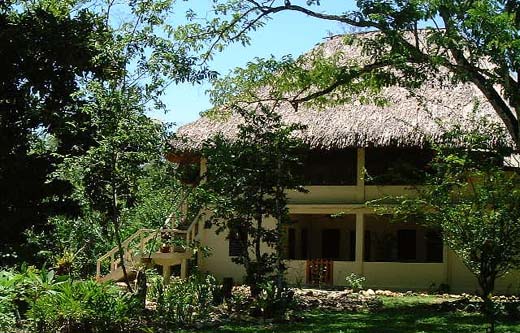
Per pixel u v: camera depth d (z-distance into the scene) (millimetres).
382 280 21609
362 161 21875
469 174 14859
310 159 23516
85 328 10859
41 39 16047
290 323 12742
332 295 18406
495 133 16203
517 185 14422
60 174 15492
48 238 20750
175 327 11992
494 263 14242
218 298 14578
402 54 15016
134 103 13594
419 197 16578
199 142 21094
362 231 21969
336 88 18484
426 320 13312
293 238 26281
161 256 19391
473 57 14625
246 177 15039
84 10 17188
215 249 22812
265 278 14922
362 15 15727
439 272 21203
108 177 13203
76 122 15336
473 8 13328
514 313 13867
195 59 16797
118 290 12500
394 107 21484
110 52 16484
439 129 20062
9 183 15445
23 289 10656
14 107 16219
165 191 16125
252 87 18609
